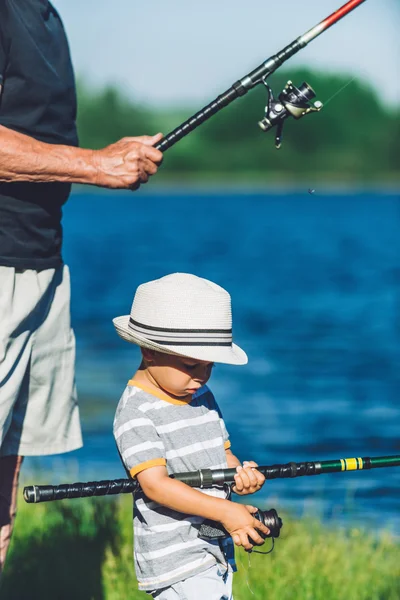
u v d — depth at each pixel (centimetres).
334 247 10919
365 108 18888
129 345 4256
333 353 4097
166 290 928
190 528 916
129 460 910
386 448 2470
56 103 1045
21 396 1078
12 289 1034
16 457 1102
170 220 17338
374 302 6025
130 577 1257
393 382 3409
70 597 1242
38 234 1047
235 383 3388
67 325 1106
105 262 8944
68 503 1514
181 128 1027
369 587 1255
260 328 4909
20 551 1326
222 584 922
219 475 902
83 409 2961
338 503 1770
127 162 1003
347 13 1014
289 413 2881
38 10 1032
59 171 992
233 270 8162
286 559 1302
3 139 981
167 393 939
